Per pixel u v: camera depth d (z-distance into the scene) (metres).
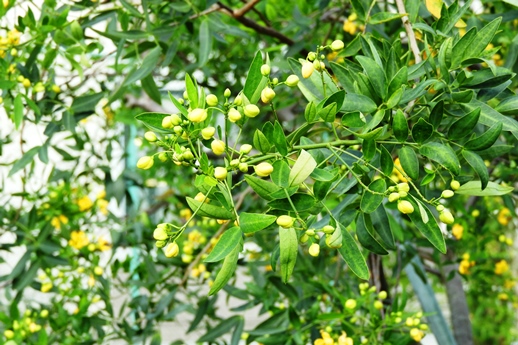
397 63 0.68
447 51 0.63
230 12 1.02
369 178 0.62
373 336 0.90
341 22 1.24
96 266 1.23
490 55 0.65
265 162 0.57
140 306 1.22
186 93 0.59
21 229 1.17
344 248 0.57
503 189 0.63
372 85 0.61
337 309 1.05
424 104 0.66
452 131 0.61
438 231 0.60
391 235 0.68
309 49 1.20
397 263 1.15
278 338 0.98
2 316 1.08
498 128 0.60
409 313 0.91
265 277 1.13
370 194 0.61
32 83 0.96
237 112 0.57
